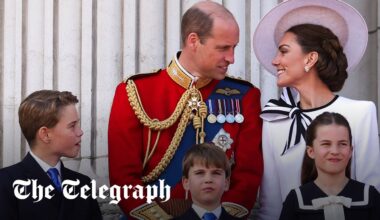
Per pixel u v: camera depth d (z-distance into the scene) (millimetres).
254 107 18375
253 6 22203
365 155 17312
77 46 21594
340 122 16859
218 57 17562
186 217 16750
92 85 21594
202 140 17859
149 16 21781
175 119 17875
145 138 17828
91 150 21484
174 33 21844
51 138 17234
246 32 22250
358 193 16781
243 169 17781
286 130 17703
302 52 17656
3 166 21266
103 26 21594
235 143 18031
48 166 17312
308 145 17109
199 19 17594
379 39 22422
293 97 18109
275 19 18266
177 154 17844
